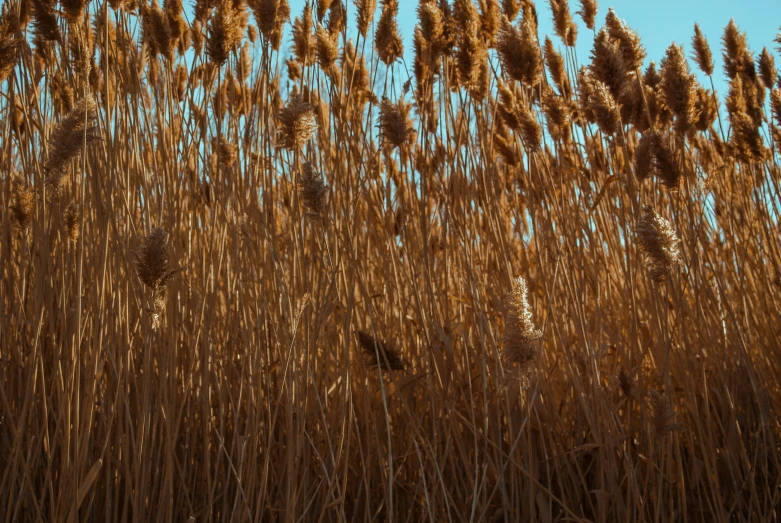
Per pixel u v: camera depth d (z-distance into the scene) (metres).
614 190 3.90
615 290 3.92
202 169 3.50
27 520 2.80
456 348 3.53
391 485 2.60
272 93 3.69
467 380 3.21
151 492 2.89
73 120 2.44
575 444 3.39
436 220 3.92
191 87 3.36
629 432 3.05
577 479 3.29
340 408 3.10
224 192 3.21
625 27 3.37
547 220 3.48
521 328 2.45
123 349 2.71
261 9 3.19
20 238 3.47
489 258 3.64
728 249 4.01
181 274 3.07
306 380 2.78
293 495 2.56
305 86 3.84
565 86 3.96
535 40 3.21
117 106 3.13
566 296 3.54
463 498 3.20
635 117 3.66
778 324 3.68
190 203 3.29
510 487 3.21
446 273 3.26
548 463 3.10
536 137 3.23
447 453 3.12
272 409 3.21
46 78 3.19
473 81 3.40
